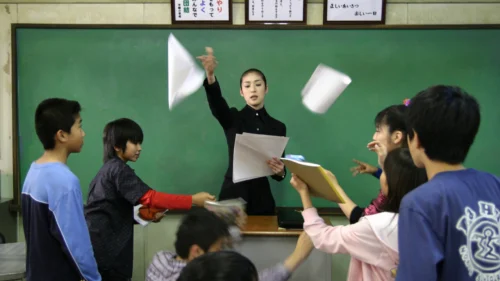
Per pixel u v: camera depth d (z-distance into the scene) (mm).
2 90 2539
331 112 2492
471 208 857
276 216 2178
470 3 2426
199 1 2439
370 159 2504
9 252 1891
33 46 2486
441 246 847
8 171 2549
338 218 2531
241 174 1958
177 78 1923
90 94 2514
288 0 2420
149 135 2531
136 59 2494
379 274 1177
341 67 2463
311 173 1322
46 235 1408
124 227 1867
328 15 2430
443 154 912
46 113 1430
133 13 2494
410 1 2438
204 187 2543
